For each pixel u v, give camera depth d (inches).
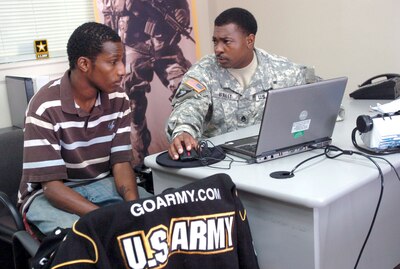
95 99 66.0
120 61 62.6
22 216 64.9
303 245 48.4
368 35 114.2
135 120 116.3
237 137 71.2
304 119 56.9
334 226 50.1
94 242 37.6
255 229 53.1
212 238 43.2
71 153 65.4
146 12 115.3
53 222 60.3
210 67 83.2
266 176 51.8
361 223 55.3
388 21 109.9
